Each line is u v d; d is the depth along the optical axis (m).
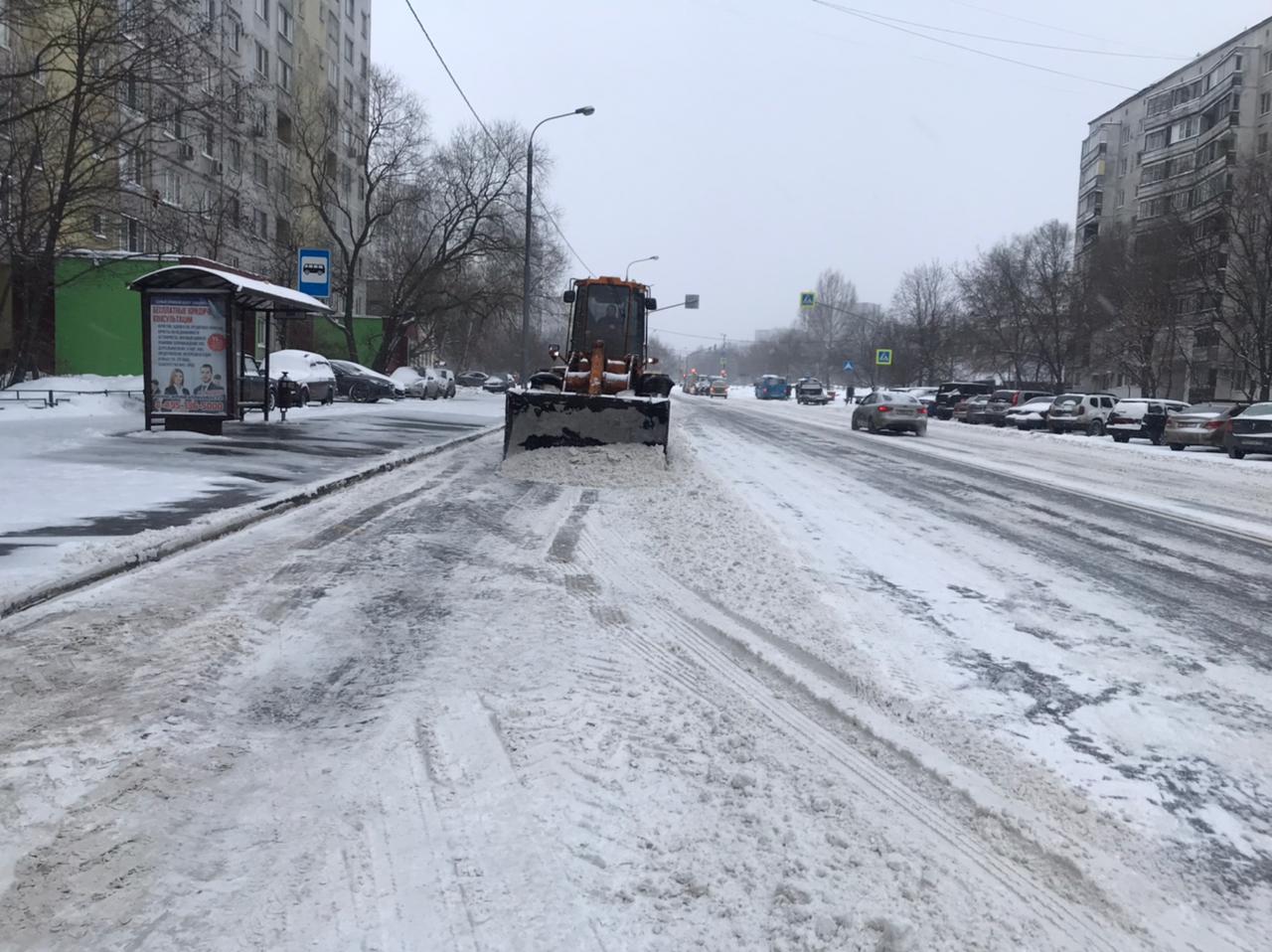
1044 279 58.25
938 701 4.99
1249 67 59.44
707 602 6.68
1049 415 38.56
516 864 3.14
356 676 4.89
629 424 14.34
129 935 2.71
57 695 4.42
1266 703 5.19
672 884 3.07
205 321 17.06
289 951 2.67
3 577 6.15
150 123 23.30
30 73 20.66
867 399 32.69
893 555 8.95
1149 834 3.70
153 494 9.97
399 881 3.02
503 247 41.78
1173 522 11.99
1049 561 8.98
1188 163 66.81
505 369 87.31
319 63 56.50
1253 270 40.66
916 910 3.03
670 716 4.48
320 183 41.47
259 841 3.25
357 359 41.62
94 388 26.00
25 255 23.81
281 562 7.34
